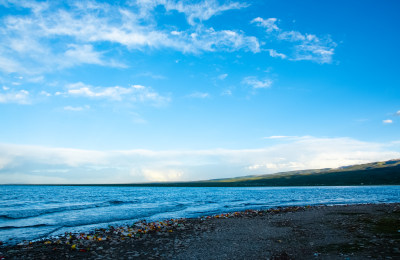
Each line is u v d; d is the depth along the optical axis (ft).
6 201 185.78
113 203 166.30
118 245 46.60
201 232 58.44
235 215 90.22
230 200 191.11
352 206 107.14
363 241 43.06
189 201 183.21
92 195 287.89
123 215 101.91
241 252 40.27
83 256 39.32
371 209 91.86
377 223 59.67
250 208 128.06
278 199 195.42
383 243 40.70
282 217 81.00
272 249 41.52
